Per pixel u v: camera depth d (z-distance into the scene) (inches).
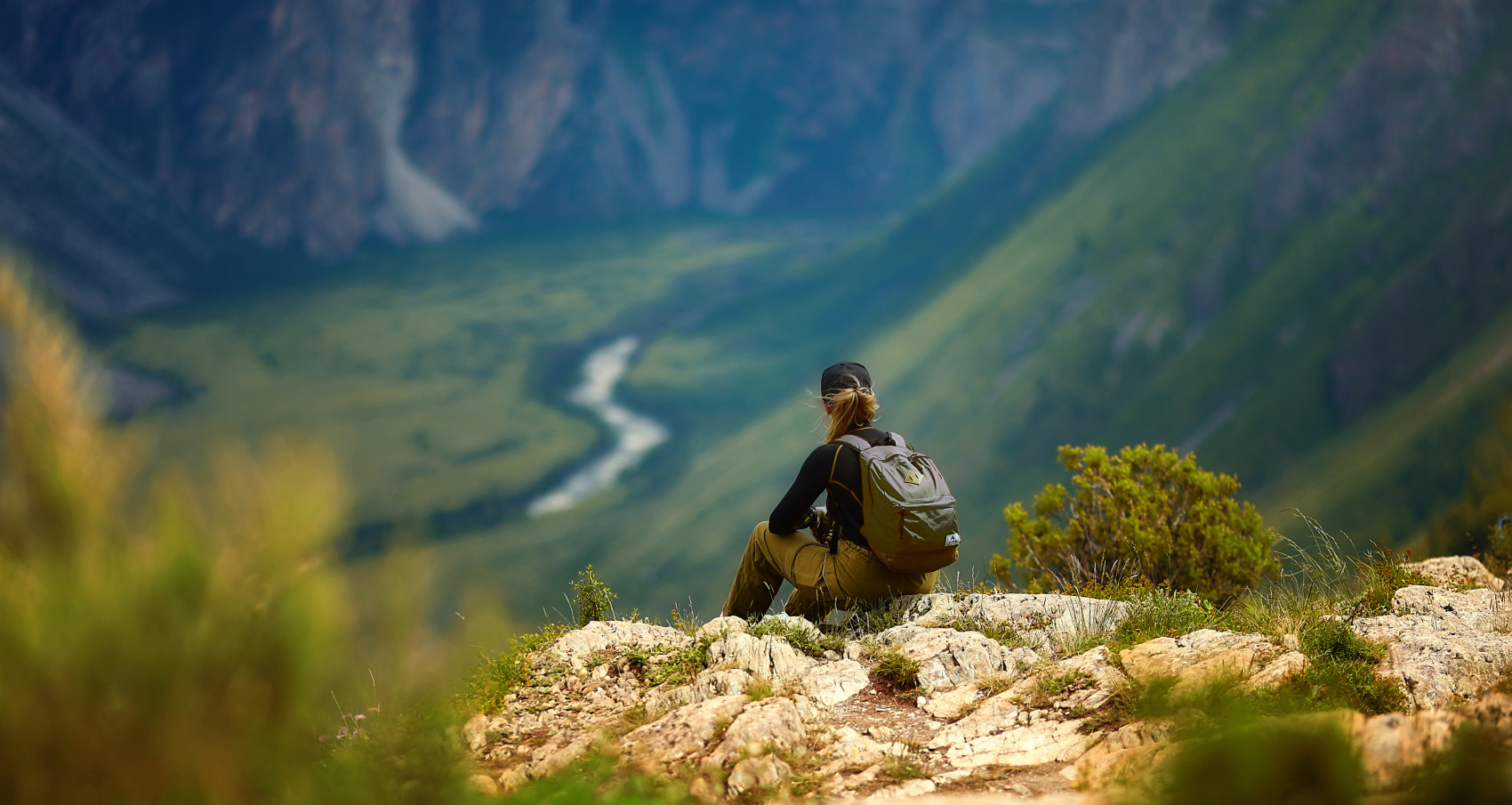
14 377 61.9
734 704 163.2
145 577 69.9
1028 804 125.7
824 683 181.2
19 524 67.7
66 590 68.3
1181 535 293.9
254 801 73.4
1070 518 319.9
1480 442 932.0
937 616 211.3
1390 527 3892.7
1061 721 155.9
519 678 196.2
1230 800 99.2
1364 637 173.3
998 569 320.2
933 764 148.6
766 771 140.7
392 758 102.7
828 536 217.6
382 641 75.4
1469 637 168.7
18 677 68.4
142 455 68.4
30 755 68.5
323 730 98.7
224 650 70.9
